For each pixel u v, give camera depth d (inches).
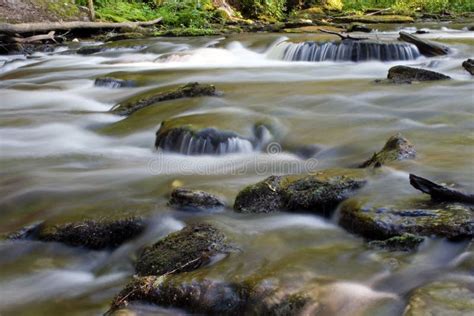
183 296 106.3
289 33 650.8
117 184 185.9
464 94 272.1
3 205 173.8
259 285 103.4
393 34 593.6
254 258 116.6
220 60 489.1
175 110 267.6
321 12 999.6
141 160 219.9
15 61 517.7
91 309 119.8
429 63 396.8
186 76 372.2
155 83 354.9
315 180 146.9
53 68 462.0
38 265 141.9
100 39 659.4
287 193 146.7
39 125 281.1
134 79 362.6
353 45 444.1
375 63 432.1
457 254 112.5
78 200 172.4
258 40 541.6
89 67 463.5
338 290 101.2
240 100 276.4
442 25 694.5
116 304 110.1
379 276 106.8
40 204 173.2
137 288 110.5
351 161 186.9
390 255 114.4
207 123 223.5
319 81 335.0
